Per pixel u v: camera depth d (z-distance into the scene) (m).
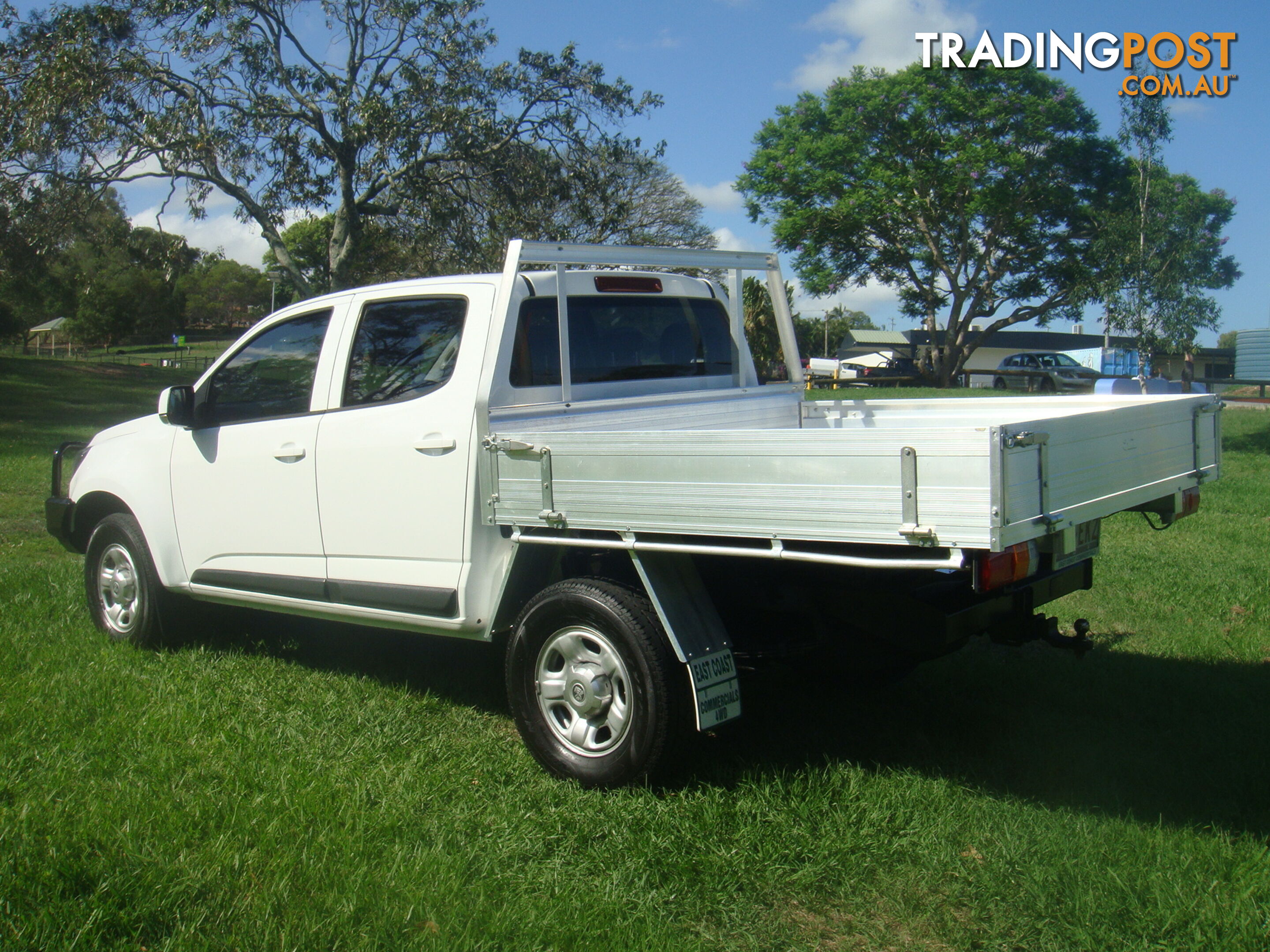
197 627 5.62
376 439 4.48
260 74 22.73
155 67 22.05
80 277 25.30
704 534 3.43
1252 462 15.12
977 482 2.87
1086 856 3.24
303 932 2.80
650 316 5.00
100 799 3.59
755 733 4.34
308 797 3.62
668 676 3.65
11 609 6.10
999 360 73.44
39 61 21.17
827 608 3.73
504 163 24.42
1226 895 3.01
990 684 4.96
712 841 3.38
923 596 3.64
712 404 5.06
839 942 2.90
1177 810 3.60
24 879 3.00
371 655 5.50
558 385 4.48
